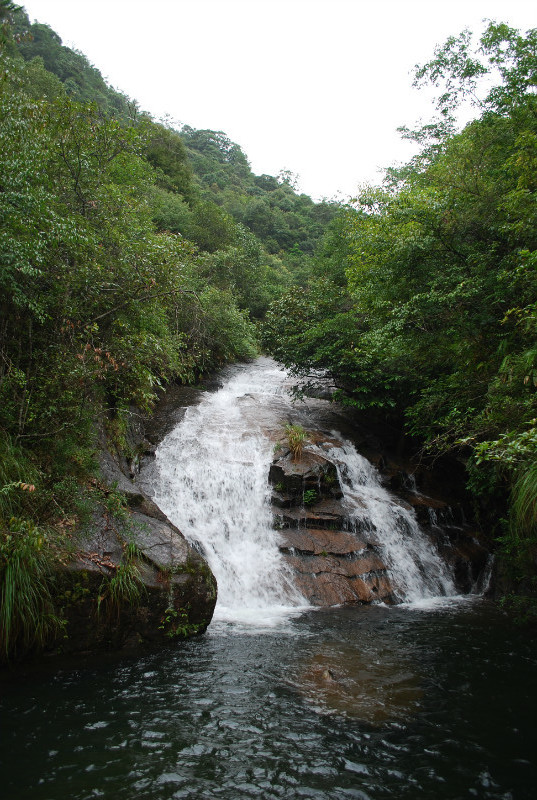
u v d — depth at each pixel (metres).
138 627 6.82
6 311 7.43
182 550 7.74
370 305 13.45
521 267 7.56
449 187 11.12
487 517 13.16
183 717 5.07
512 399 7.57
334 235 26.75
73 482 7.36
